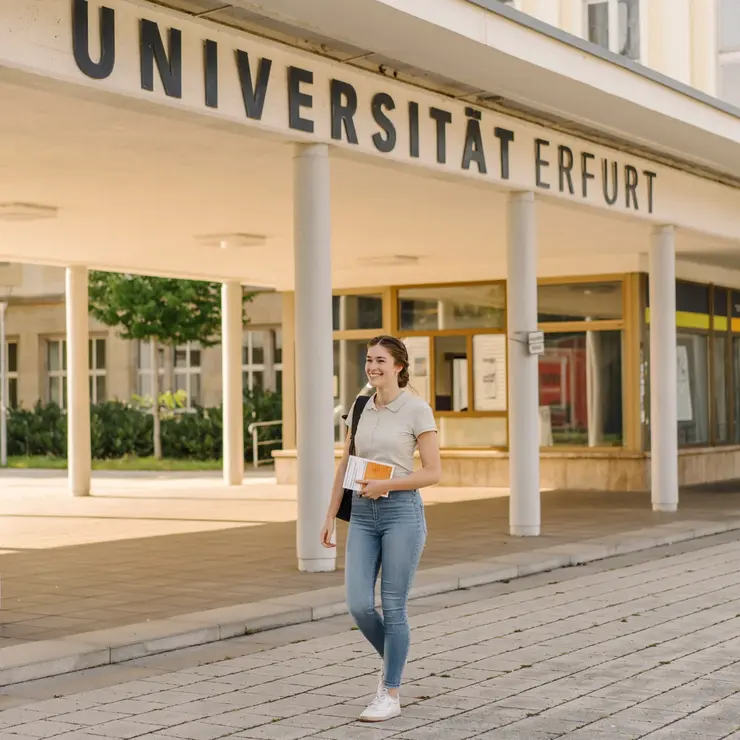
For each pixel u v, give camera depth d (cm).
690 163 1692
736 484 2314
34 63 870
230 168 1346
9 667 745
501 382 2300
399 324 2391
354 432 677
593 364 2217
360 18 1020
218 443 3172
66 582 1108
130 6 942
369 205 1602
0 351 3256
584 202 1500
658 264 1727
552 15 1852
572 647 843
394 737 621
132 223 1709
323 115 1124
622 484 2159
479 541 1394
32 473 2889
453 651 830
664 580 1160
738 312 2542
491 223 1769
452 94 1274
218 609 947
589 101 1320
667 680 744
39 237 1831
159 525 1627
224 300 2431
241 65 1041
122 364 3638
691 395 2369
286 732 632
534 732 628
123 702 698
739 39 1895
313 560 1158
